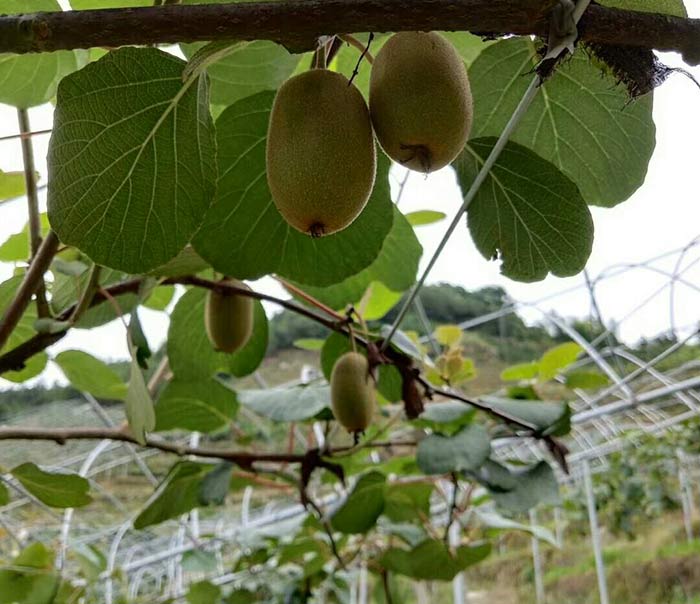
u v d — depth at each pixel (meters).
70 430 1.78
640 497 8.10
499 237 1.33
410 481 2.62
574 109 1.32
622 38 0.74
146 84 0.98
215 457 2.06
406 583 7.36
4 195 1.67
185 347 2.06
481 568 12.02
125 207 1.05
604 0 0.97
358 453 2.80
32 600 2.63
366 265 1.54
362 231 1.50
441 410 2.11
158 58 0.97
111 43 0.71
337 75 0.96
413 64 0.93
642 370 4.20
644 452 7.75
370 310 2.58
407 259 2.13
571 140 1.37
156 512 2.32
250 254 1.51
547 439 2.01
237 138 1.36
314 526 3.04
